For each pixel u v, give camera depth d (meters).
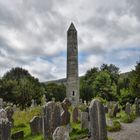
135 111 26.64
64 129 9.88
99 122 11.96
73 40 43.38
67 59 43.62
